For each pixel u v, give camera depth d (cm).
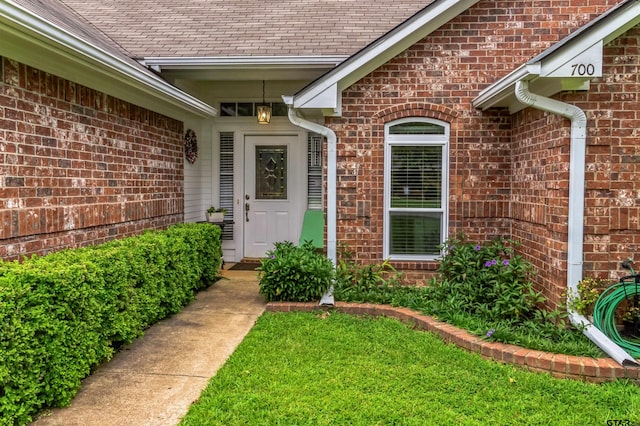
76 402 310
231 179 837
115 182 532
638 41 415
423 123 571
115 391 327
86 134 475
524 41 551
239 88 812
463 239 558
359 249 574
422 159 574
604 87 418
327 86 526
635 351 373
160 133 654
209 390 322
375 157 568
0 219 358
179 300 516
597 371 342
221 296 588
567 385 334
